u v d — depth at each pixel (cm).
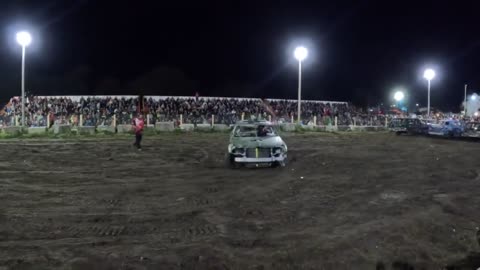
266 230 800
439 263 663
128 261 638
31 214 905
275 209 959
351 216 898
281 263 639
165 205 996
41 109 3856
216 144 2511
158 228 812
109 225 830
